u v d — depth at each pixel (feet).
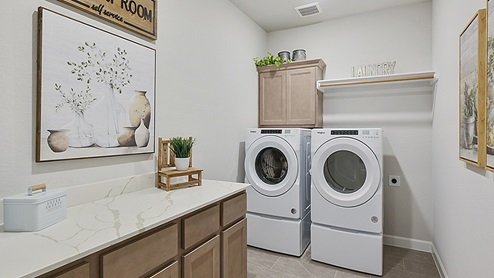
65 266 2.87
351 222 8.09
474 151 4.60
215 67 8.68
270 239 9.33
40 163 4.26
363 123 10.59
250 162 9.65
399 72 9.97
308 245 9.91
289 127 10.84
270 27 11.89
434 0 8.82
